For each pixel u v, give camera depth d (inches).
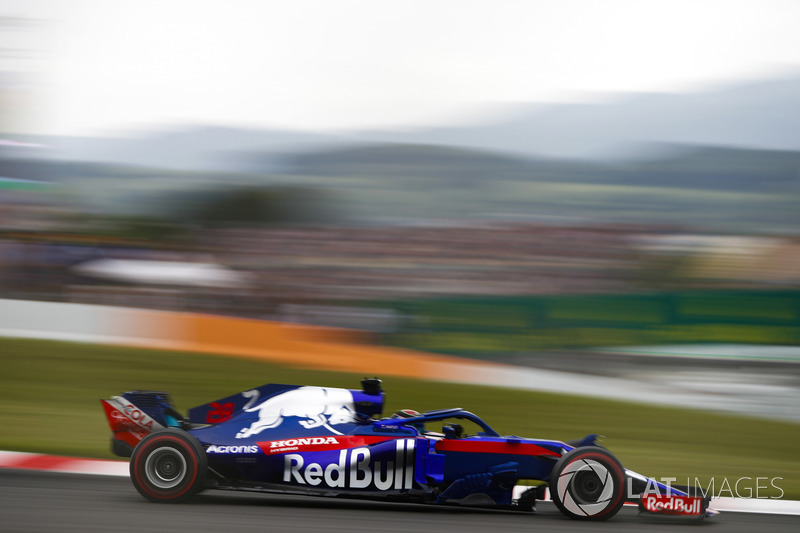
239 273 3294.8
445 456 754.2
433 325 2795.3
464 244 3609.7
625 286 3198.8
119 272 3097.9
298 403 780.6
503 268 3494.1
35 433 1245.7
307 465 733.3
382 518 726.5
